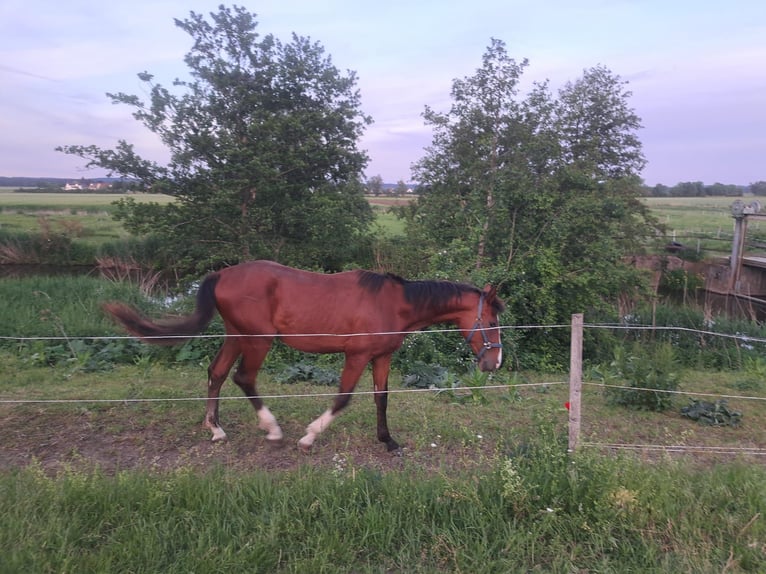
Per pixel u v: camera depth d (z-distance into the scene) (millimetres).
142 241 24609
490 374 7961
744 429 5785
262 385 6816
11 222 33344
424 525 3271
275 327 4621
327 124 13555
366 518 3266
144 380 6730
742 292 23766
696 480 3918
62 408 5383
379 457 4598
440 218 13492
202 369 7602
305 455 4578
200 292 4645
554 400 6480
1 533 2965
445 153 13664
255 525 3213
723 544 3254
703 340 12492
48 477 3775
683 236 31047
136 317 4586
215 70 12875
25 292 11328
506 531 3240
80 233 29375
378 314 4543
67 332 8562
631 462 3945
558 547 3176
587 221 12391
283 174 13406
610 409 6289
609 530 3258
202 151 13102
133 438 4797
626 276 13766
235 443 4797
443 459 4492
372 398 6223
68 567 2773
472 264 11859
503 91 12898
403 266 15312
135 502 3367
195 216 13445
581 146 17438
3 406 5387
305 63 13531
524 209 12375
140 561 2869
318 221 13680
